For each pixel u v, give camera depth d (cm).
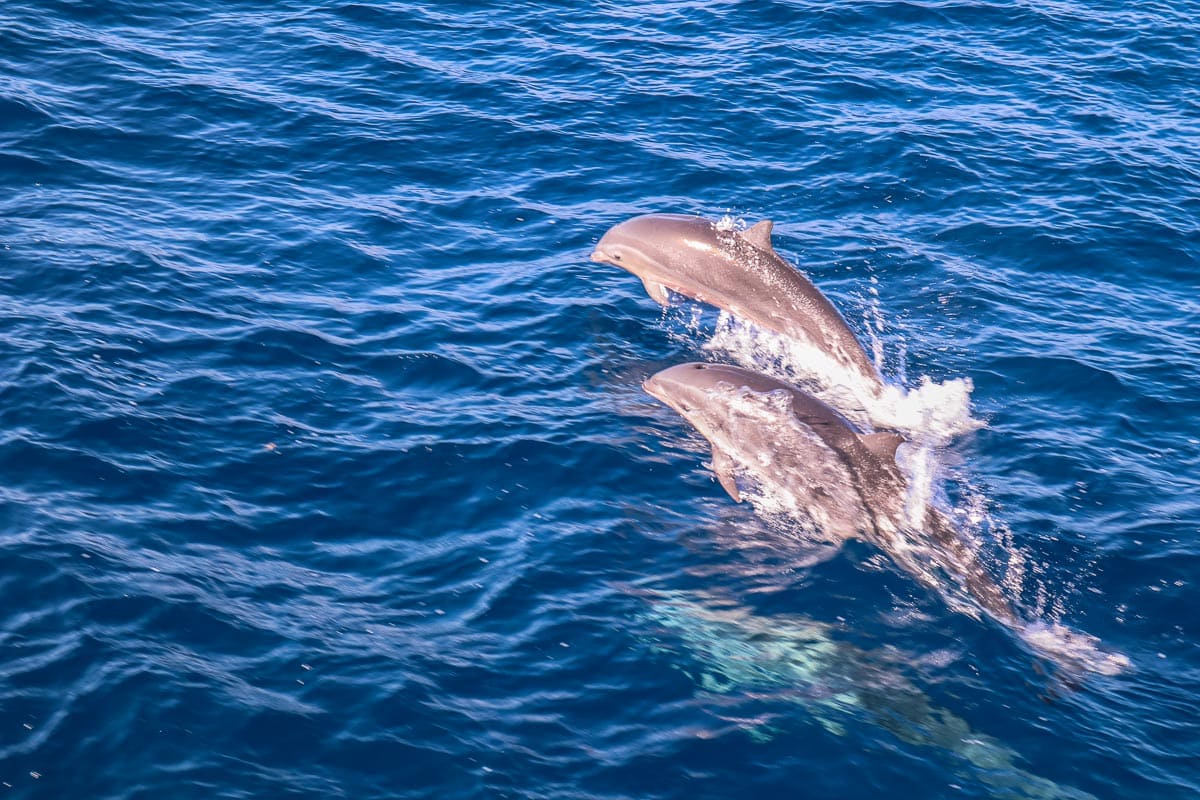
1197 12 5469
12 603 2155
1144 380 3106
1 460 2508
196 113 4175
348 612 2236
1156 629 2306
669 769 1942
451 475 2630
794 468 2581
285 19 4984
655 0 5450
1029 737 2038
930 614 2309
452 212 3778
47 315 3012
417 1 5266
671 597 2327
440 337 3142
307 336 3070
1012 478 2717
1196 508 2638
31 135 3894
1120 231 3812
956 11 5359
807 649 2212
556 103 4450
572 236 3691
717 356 3183
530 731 2002
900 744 2012
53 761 1872
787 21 5228
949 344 3250
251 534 2411
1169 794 1938
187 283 3234
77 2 4844
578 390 2983
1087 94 4731
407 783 1889
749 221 3819
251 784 1864
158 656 2078
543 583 2341
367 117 4275
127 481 2505
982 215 3884
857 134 4328
